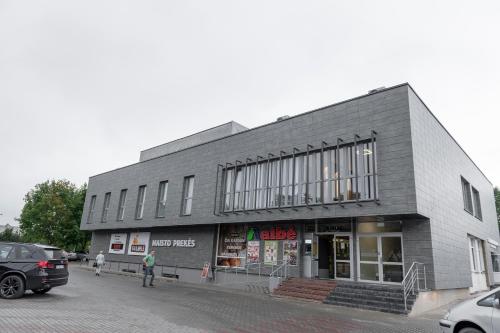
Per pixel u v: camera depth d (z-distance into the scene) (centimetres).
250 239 1931
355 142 1499
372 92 1544
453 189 1802
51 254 1113
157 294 1414
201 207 2144
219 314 1012
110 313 907
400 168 1359
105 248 3052
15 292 1022
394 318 1073
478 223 2258
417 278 1272
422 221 1395
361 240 1562
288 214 1662
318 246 1683
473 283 1959
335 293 1373
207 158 2214
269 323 917
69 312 876
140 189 2770
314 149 1650
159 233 2527
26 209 5069
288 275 1703
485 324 607
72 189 5231
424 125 1522
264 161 1873
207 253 2111
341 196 1524
